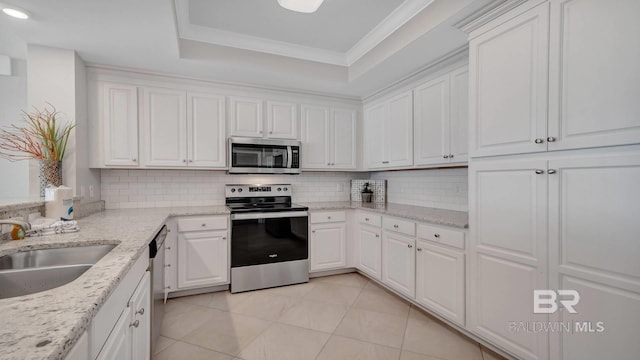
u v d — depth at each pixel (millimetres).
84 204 2424
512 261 1673
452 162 2445
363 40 2779
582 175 1376
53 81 2281
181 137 2932
